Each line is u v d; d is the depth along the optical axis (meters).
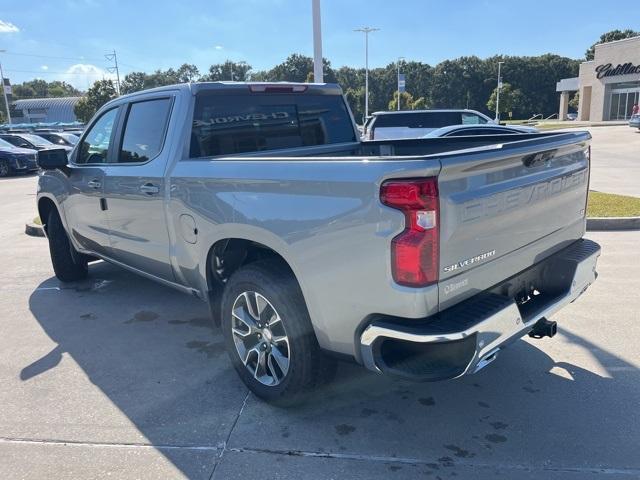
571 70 93.69
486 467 2.81
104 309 5.27
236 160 3.29
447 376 2.60
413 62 101.31
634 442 2.97
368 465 2.85
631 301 5.00
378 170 2.55
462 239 2.62
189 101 3.89
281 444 3.04
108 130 4.71
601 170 15.38
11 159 21.27
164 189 3.86
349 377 3.75
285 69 103.19
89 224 5.02
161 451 3.01
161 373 3.93
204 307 5.27
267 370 3.42
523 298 3.27
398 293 2.54
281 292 3.10
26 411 3.45
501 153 2.75
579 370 3.78
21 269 6.85
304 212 2.88
